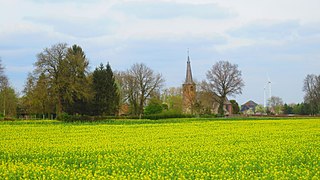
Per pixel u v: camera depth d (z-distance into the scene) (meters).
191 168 20.91
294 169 20.17
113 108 85.38
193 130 46.56
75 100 78.94
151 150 28.17
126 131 45.19
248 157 24.44
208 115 84.44
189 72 126.88
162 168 20.41
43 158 24.69
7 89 85.81
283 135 39.97
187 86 122.50
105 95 84.00
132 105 97.88
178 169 20.66
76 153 26.72
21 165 21.45
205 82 102.56
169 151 27.84
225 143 32.97
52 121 61.09
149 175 18.69
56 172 19.67
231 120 68.69
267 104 166.62
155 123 60.16
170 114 75.88
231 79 101.12
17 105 94.75
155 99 96.06
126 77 98.50
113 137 38.34
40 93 72.25
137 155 25.88
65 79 73.75
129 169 20.84
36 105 76.81
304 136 38.91
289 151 27.22
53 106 79.94
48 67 73.94
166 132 43.97
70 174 19.20
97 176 18.97
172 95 124.50
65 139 36.31
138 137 38.28
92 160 23.91
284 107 154.62
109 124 57.00
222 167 21.06
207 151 27.64
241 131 45.03
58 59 74.12
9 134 41.06
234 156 25.14
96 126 52.38
